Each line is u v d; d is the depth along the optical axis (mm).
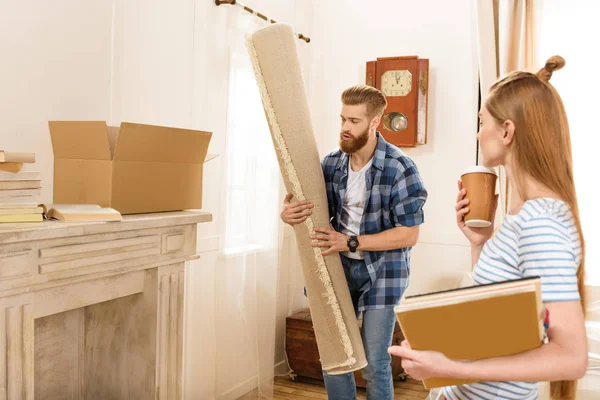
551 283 1060
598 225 3520
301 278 4125
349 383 2352
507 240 1172
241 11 3270
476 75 3777
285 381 3746
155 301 2037
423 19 3898
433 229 3895
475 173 1454
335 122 4152
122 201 1912
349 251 2305
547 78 1216
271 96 2182
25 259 1530
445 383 1146
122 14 2574
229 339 3213
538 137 1159
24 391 1555
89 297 1805
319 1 4168
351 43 4094
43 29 2211
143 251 1921
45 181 2244
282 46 2158
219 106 3180
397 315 1081
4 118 2072
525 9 3543
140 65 2684
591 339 2449
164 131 1972
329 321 2244
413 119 3805
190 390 3068
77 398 2217
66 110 2328
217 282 3115
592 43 3512
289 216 2225
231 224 3199
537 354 1043
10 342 1514
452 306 1049
